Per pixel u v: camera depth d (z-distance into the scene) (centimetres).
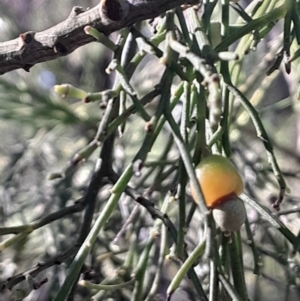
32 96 24
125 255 20
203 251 10
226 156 11
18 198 25
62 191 21
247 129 22
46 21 32
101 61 28
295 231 20
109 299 17
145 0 10
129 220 15
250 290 22
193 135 14
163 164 16
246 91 20
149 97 10
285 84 26
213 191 10
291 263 17
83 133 25
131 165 10
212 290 10
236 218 10
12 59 11
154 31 13
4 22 26
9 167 25
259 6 13
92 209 12
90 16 11
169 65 10
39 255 21
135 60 11
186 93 11
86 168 23
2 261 22
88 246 11
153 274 18
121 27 11
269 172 22
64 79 28
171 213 19
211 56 10
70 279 11
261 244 20
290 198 21
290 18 12
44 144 25
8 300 17
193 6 11
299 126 24
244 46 14
